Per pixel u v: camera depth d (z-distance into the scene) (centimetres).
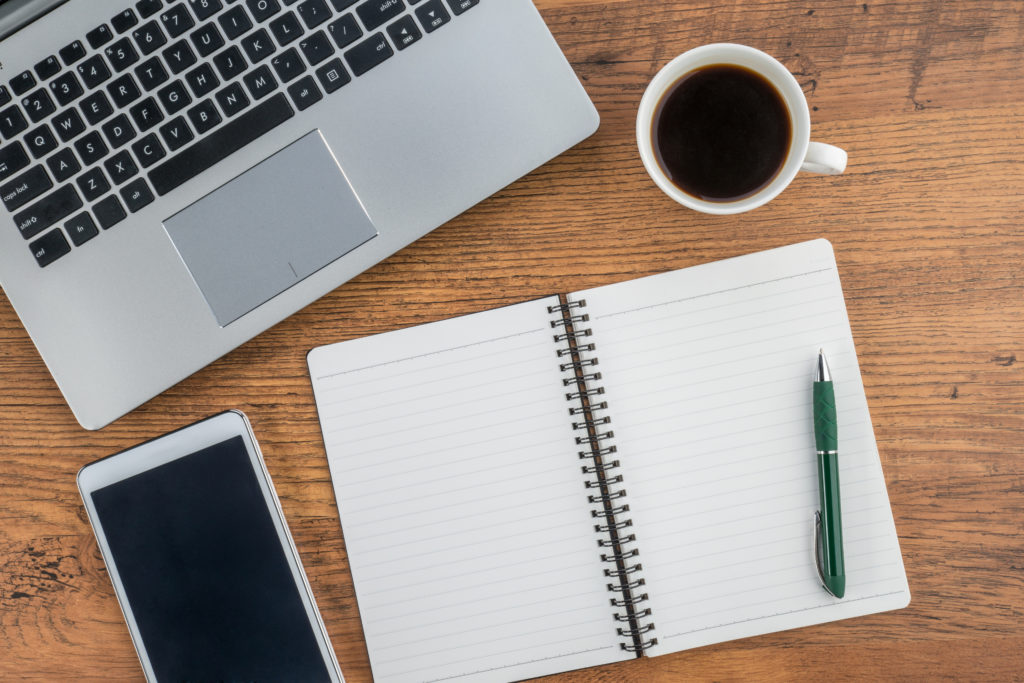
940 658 65
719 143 59
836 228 66
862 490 65
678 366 66
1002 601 65
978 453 65
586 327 66
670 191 57
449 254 67
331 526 66
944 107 66
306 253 62
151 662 62
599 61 67
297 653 62
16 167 60
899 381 66
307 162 61
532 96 62
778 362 65
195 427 62
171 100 61
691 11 67
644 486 66
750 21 67
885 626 65
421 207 62
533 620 66
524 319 66
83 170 60
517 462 66
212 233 61
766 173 59
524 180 67
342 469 66
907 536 65
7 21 60
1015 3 65
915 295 66
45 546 66
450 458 66
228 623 62
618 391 66
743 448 65
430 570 66
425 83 62
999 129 65
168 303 61
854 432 65
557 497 66
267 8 60
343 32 61
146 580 63
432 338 66
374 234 62
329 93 61
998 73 66
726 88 59
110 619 66
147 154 61
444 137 62
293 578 62
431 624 66
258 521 62
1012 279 65
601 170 66
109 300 61
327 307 66
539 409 66
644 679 66
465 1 62
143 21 60
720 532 65
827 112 66
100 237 60
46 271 60
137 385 61
